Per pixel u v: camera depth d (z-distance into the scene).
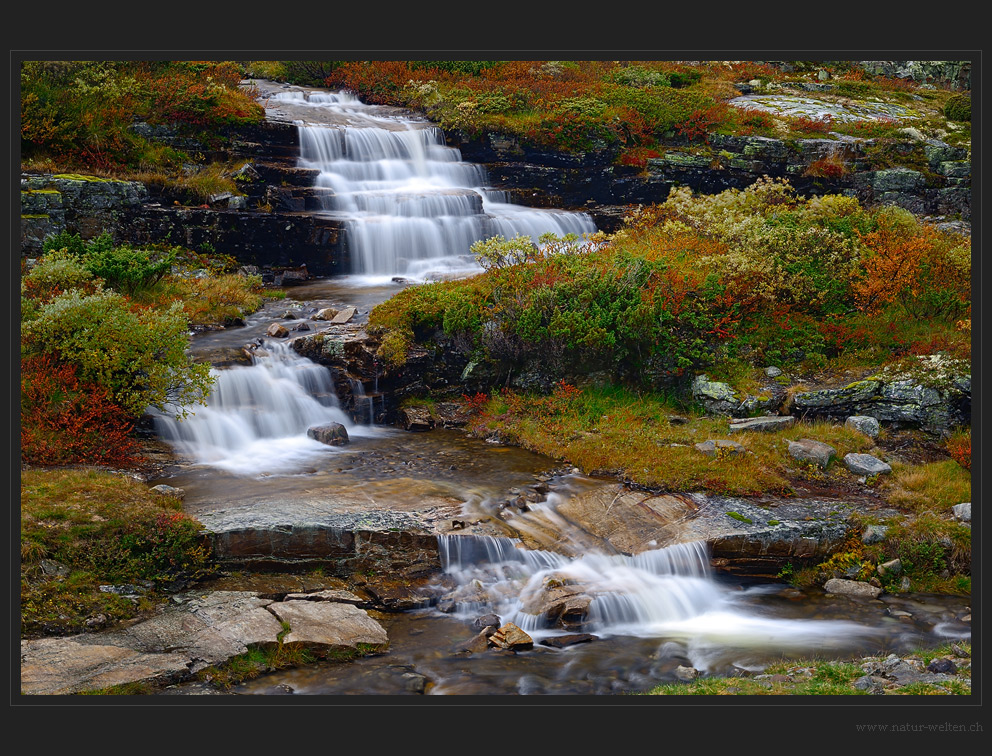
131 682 7.97
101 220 19.83
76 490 10.76
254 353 15.49
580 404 15.47
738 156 26.41
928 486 12.90
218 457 13.52
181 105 22.97
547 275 16.73
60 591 9.22
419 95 29.36
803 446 13.63
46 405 12.63
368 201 22.64
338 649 8.94
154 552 9.98
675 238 18.66
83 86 21.95
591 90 28.95
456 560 10.80
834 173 25.67
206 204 21.39
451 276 20.27
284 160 23.83
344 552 10.65
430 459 13.80
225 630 8.97
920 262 17.19
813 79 34.31
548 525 11.70
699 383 15.15
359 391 15.57
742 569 11.51
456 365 16.33
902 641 9.70
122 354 13.28
